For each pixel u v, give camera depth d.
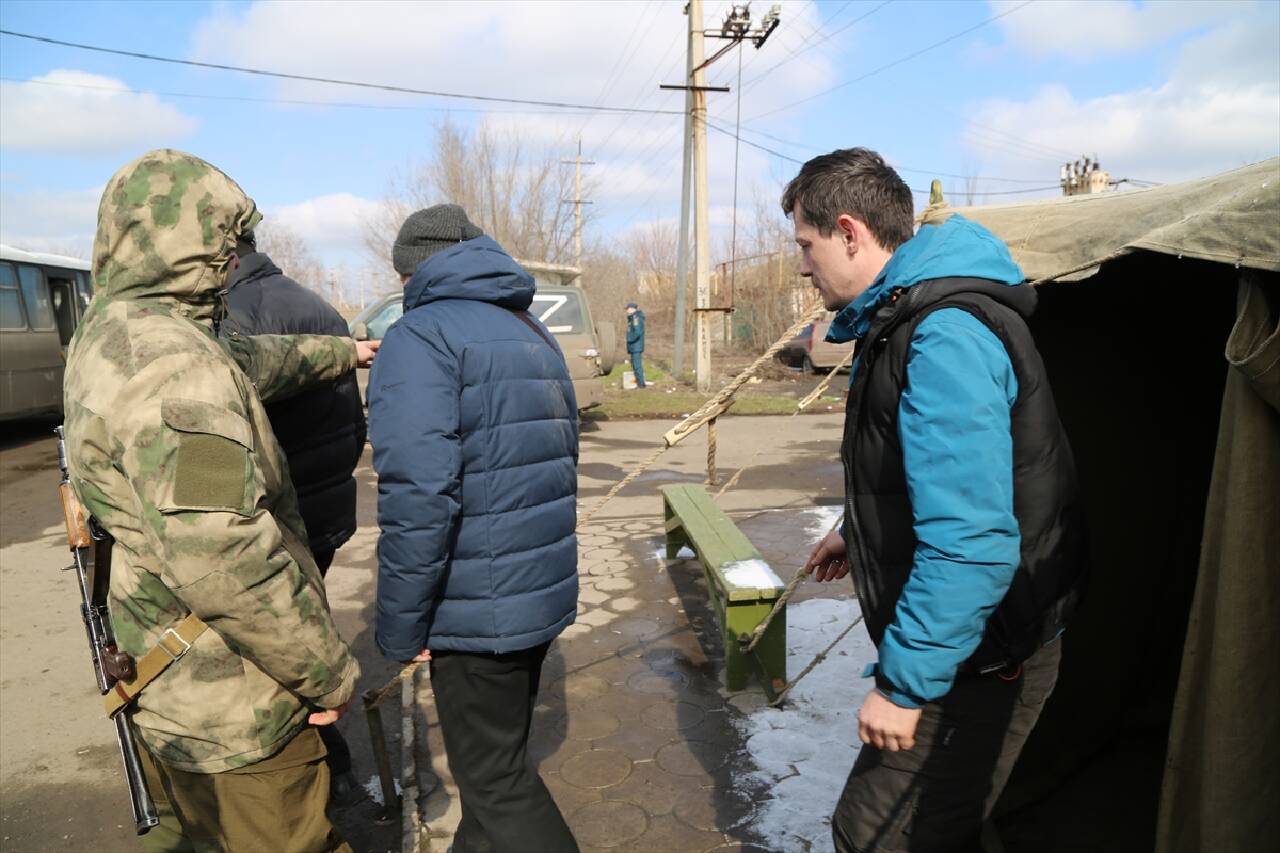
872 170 1.70
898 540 1.61
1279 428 1.54
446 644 2.05
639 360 17.16
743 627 3.51
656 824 2.70
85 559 1.85
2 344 10.52
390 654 1.99
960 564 1.41
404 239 2.19
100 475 1.62
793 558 5.55
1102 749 2.97
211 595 1.54
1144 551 2.91
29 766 3.26
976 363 1.44
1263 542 1.57
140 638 1.69
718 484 7.96
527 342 2.14
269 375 2.36
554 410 2.16
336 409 2.72
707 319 15.98
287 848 1.78
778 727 3.27
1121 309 2.66
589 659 3.97
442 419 1.91
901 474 1.59
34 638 4.52
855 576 1.71
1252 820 1.62
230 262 1.83
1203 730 1.68
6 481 8.91
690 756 3.09
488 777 2.09
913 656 1.45
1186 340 2.80
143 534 1.62
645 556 5.66
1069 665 2.81
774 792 2.84
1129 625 2.95
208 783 1.74
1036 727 2.73
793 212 1.81
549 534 2.11
